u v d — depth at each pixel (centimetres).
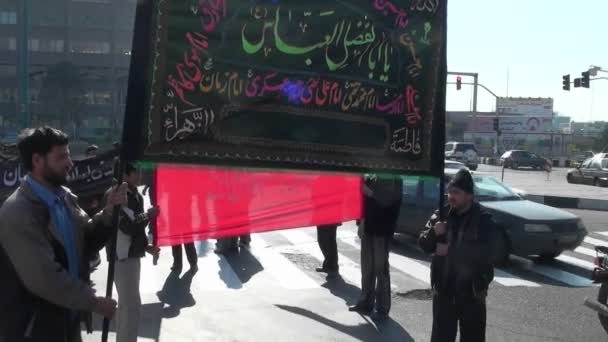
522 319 790
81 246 337
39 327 309
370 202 749
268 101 419
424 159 493
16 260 297
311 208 463
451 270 475
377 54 470
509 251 1129
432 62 495
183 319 744
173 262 1066
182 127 383
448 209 504
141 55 367
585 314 819
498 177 4188
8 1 8994
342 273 1030
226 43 399
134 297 547
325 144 446
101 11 9219
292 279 976
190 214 410
